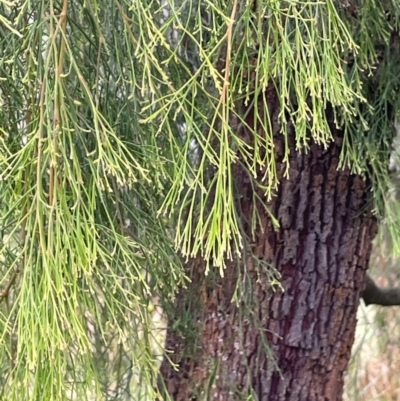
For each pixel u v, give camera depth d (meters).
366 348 2.96
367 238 1.58
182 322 1.66
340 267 1.55
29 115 1.08
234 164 1.49
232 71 1.03
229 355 1.62
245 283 1.56
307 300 1.56
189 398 1.69
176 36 1.46
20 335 0.91
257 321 1.57
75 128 1.00
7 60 1.08
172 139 1.05
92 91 1.20
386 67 1.36
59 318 0.95
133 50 1.20
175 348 1.73
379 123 1.43
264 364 1.61
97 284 1.22
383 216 1.53
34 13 1.07
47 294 0.90
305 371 1.61
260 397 1.62
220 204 0.89
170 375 1.73
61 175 1.03
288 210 1.50
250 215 1.52
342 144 1.40
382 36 1.27
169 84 0.97
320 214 1.50
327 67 0.95
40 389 0.97
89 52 1.22
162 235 1.30
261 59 1.06
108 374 1.86
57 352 0.95
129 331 1.24
